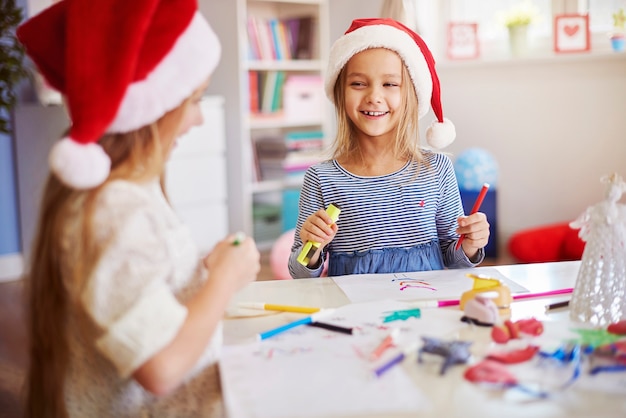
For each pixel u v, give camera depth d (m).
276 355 0.96
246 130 4.17
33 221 3.74
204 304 0.91
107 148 0.96
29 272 0.98
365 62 1.57
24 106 3.70
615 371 0.87
